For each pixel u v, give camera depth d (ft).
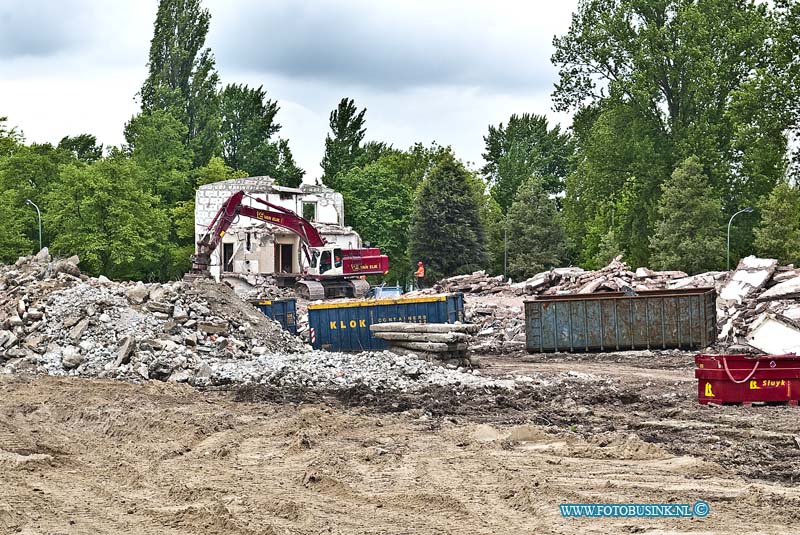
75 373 81.25
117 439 56.18
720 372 65.41
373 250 195.83
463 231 273.95
